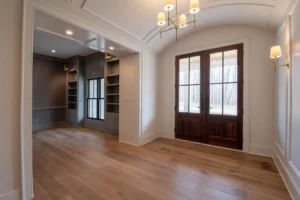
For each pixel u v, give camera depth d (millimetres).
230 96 3529
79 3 2166
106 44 3209
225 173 2438
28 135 1791
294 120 1937
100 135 4852
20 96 1727
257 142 3217
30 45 1803
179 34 3873
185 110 4195
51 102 6336
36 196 1860
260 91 3180
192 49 4008
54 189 2008
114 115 4859
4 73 1627
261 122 3174
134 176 2352
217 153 3283
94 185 2107
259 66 3186
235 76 3463
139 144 3822
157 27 3260
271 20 2756
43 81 6121
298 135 1797
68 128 5906
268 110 3105
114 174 2408
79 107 6191
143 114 3965
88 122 6098
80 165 2723
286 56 2301
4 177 1626
